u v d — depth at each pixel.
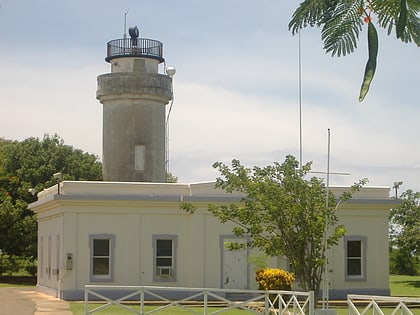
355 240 34.44
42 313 25.61
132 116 38.88
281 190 22.80
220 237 33.00
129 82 38.56
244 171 23.67
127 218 32.69
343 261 34.16
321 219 22.20
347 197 24.19
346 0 7.73
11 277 52.97
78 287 32.03
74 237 32.16
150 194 32.75
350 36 7.71
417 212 49.81
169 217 33.03
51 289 34.25
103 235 32.41
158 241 32.91
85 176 55.88
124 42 39.62
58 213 33.25
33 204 37.88
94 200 32.09
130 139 38.78
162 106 39.88
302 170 23.19
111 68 40.22
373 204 34.31
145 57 39.50
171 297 32.56
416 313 27.98
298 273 22.38
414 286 46.44
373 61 7.35
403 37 7.71
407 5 7.59
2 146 61.47
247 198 24.31
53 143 56.97
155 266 32.75
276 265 32.91
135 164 38.81
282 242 22.53
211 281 32.84
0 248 48.66
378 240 34.72
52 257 34.53
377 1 7.65
